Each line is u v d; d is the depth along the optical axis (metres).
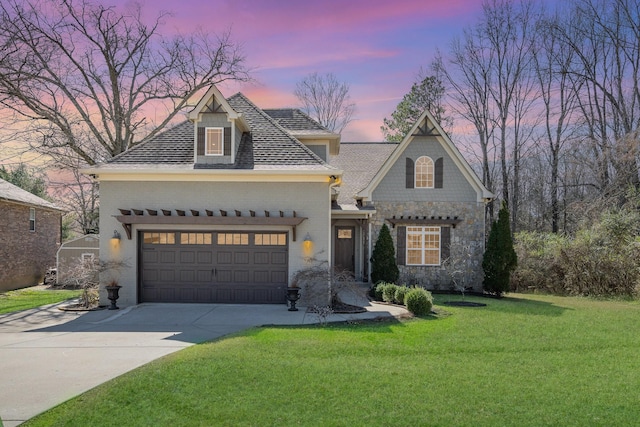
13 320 12.61
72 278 15.76
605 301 18.19
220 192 14.88
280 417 5.97
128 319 12.53
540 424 5.88
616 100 29.55
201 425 5.75
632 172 24.78
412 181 20.27
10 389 6.84
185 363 7.95
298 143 16.27
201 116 15.20
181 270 15.03
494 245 19.08
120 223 14.86
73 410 6.11
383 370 7.93
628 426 5.85
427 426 5.79
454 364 8.45
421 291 13.70
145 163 15.30
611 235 20.84
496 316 13.60
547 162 33.62
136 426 5.72
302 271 14.10
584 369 8.25
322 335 10.47
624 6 28.41
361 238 21.02
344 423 5.80
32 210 27.12
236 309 13.98
